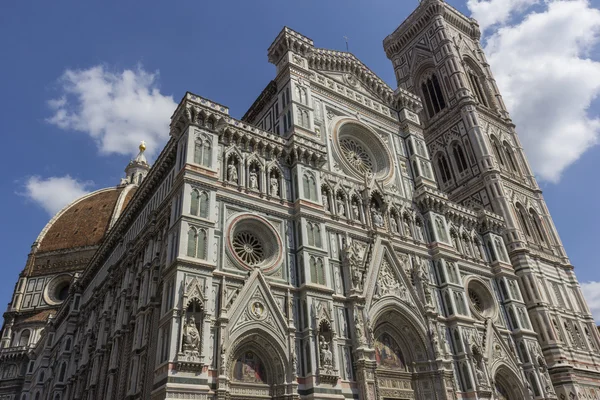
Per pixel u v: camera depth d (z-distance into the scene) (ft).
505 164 248.93
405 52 311.47
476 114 252.83
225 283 113.60
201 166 125.39
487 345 160.76
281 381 110.11
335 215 148.36
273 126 165.58
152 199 167.53
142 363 124.57
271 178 141.18
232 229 123.54
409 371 141.49
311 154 148.97
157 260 139.44
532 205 242.78
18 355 306.14
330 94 178.70
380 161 182.09
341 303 132.87
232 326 107.76
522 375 166.20
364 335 129.29
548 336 191.42
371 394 119.44
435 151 264.72
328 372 113.70
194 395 94.32
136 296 149.07
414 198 180.55
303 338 118.32
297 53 173.99
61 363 214.69
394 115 201.77
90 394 154.71
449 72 271.28
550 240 235.81
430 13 298.76
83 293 236.63
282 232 133.18
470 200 237.04
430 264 166.40
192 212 117.19
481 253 192.65
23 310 344.08
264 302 116.26
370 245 151.02
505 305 184.44
